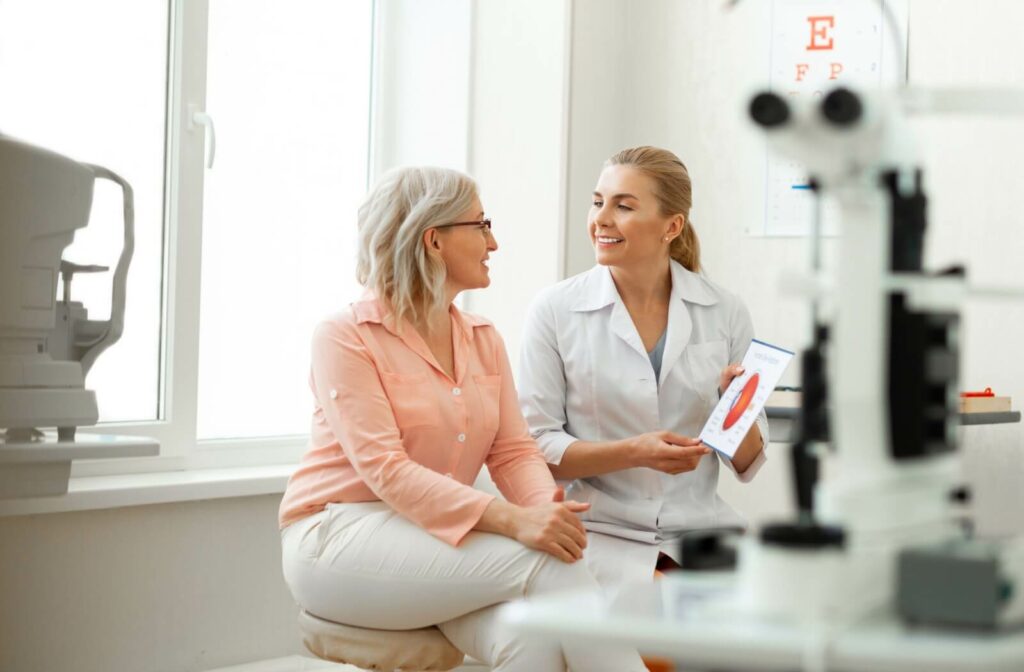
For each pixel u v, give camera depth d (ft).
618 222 7.93
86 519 8.09
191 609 8.74
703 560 3.88
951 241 9.65
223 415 10.03
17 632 7.75
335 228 10.85
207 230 9.91
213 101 9.93
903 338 3.30
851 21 10.23
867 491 3.32
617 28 11.28
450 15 10.91
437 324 7.51
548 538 6.49
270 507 9.27
